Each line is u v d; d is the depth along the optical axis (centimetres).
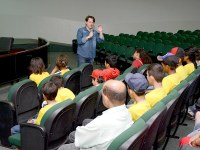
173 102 280
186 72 462
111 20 1199
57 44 1138
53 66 846
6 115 341
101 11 1188
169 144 360
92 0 1173
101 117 218
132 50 769
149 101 314
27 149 281
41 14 1141
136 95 278
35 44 1035
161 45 817
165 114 260
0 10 1088
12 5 1100
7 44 768
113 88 221
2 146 353
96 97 329
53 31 1164
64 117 275
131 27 1216
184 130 405
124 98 224
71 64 898
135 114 269
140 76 279
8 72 585
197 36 987
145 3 1205
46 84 296
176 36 978
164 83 366
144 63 520
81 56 589
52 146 281
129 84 279
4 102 336
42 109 282
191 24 1220
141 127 200
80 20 1175
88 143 216
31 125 269
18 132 314
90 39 584
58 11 1154
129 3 1200
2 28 1098
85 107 313
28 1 1117
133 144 185
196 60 521
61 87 341
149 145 249
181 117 410
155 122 231
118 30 1213
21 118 354
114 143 188
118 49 826
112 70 402
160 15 1217
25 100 354
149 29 1227
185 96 356
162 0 1208
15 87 340
